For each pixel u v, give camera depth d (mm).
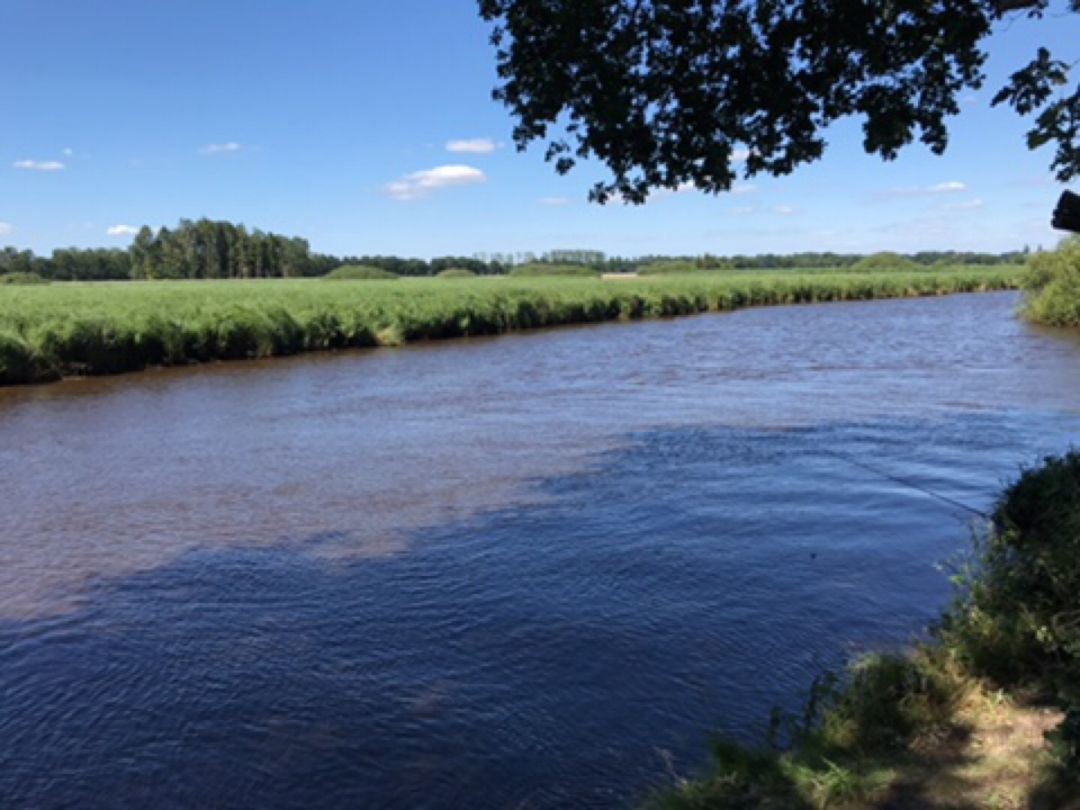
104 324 23578
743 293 58500
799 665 5340
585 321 43750
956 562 7039
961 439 12461
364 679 5266
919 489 9617
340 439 13359
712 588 6680
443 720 4758
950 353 25766
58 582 7090
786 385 19312
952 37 4625
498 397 17984
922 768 3662
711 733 4363
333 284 67250
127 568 7414
